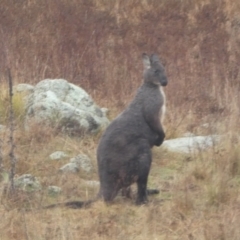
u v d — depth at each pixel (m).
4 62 32.41
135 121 19.58
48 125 24.42
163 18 46.84
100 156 19.22
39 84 26.64
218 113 26.86
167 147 23.34
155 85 20.30
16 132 23.69
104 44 40.56
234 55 37.41
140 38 42.00
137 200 19.14
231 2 48.31
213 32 43.06
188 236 16.61
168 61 36.25
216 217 17.78
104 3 49.44
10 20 44.00
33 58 35.41
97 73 34.06
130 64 35.91
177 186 19.88
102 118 25.97
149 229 17.16
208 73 33.69
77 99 26.23
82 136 24.56
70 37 40.72
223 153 21.50
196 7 48.38
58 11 46.28
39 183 20.19
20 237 16.83
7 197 18.95
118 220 17.84
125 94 30.30
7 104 25.88
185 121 26.31
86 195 19.56
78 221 17.77
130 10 48.62
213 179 19.67
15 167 20.77
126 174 18.98
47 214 18.11
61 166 21.97
